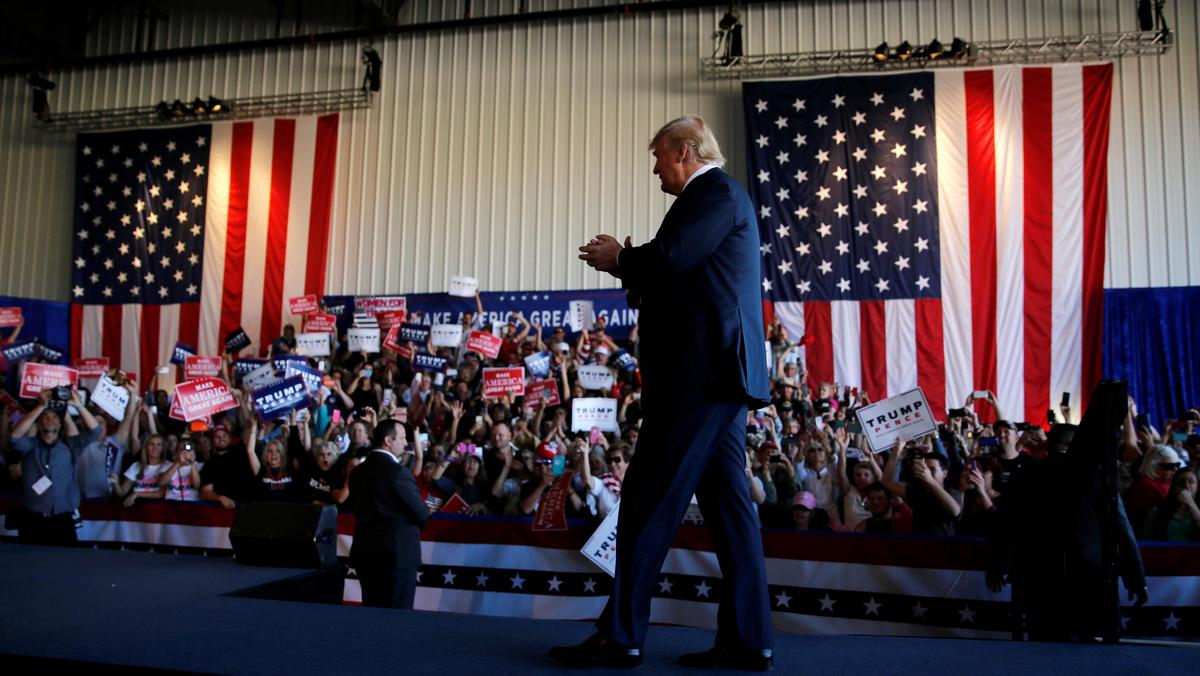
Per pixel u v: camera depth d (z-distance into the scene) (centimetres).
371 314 1421
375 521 482
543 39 1533
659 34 1491
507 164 1512
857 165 1358
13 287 1653
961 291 1309
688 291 227
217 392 846
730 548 222
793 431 920
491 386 1012
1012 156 1321
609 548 593
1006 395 1280
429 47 1574
